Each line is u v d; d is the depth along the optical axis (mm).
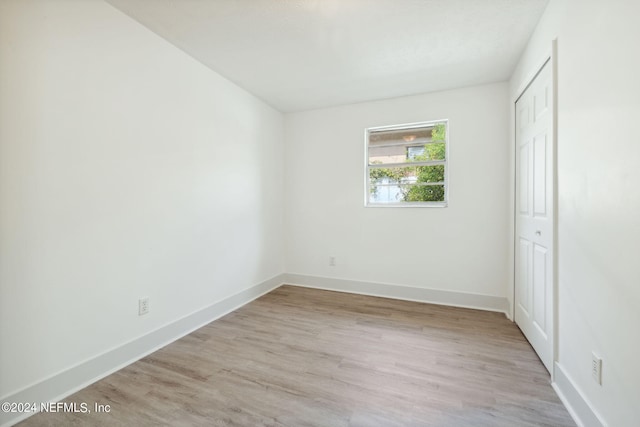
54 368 1514
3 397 1332
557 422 1359
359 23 1916
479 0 1694
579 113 1384
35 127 1430
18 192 1377
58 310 1532
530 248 2137
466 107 2936
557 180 1628
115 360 1806
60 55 1521
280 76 2715
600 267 1208
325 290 3553
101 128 1723
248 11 1796
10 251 1355
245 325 2496
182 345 2135
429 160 3176
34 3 1420
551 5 1677
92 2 1665
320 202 3617
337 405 1479
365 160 3400
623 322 1059
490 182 2861
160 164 2105
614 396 1107
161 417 1396
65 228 1559
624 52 1056
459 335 2293
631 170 1017
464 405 1474
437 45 2180
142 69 1961
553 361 1636
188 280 2357
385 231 3303
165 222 2152
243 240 3035
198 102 2439
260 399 1528
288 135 3740
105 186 1749
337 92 3084
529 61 2096
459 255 2988
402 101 3199
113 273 1800
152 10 1793
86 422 1364
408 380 1693
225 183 2771
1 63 1313
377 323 2537
